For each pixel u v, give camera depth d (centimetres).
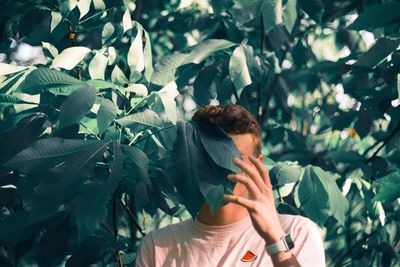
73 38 245
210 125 161
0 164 207
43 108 215
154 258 171
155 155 237
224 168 155
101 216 177
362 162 291
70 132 204
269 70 300
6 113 275
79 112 189
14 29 287
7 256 258
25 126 210
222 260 165
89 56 241
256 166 150
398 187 210
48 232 223
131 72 214
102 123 187
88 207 177
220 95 275
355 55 301
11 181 228
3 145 207
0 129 218
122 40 282
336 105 333
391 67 271
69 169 178
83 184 197
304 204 229
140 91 208
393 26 268
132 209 292
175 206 254
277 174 234
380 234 306
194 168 155
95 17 247
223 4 293
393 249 307
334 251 339
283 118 337
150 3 314
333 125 316
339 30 326
